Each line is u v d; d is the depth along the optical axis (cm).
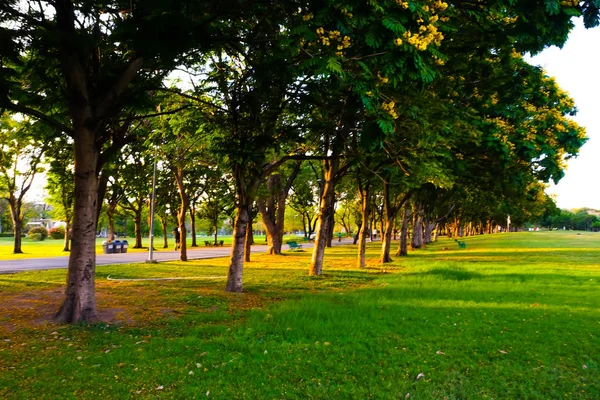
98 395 468
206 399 455
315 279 1557
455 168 1567
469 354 603
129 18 688
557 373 531
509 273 1619
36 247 4166
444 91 1182
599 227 14938
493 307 942
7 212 6906
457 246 4197
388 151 1330
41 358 599
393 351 611
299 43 686
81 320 821
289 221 7900
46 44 767
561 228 16475
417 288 1243
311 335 707
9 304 993
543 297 1077
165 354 610
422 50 588
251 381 504
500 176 1666
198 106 1300
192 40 686
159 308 969
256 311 916
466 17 854
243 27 947
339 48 620
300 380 510
